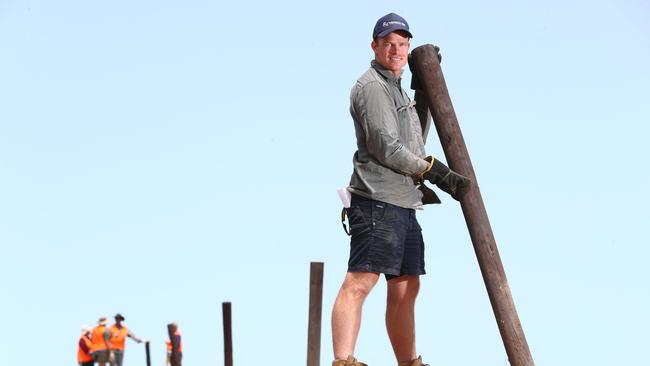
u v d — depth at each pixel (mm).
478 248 13852
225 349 16234
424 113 14914
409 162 13797
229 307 16266
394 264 14008
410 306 14695
